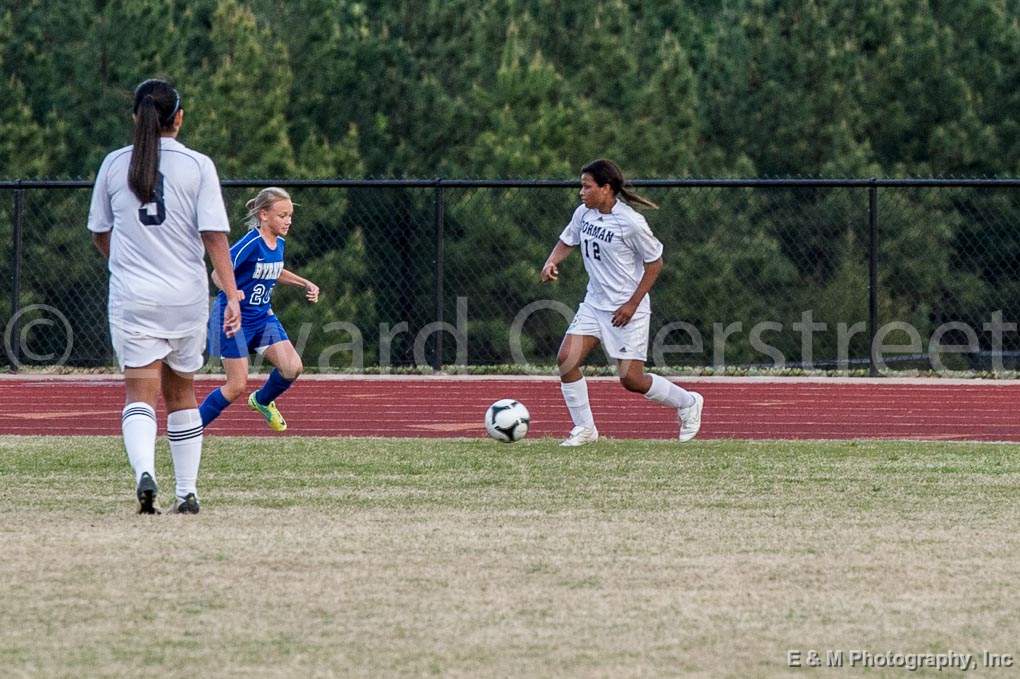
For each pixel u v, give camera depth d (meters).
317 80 94.75
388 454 31.67
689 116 92.62
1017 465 29.86
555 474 28.33
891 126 91.50
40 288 71.12
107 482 26.78
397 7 97.12
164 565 18.95
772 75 93.31
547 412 45.94
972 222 79.38
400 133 94.69
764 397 51.53
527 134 89.19
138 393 23.39
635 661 14.73
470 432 39.94
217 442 34.12
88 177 89.25
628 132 90.81
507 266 74.44
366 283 77.00
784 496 25.39
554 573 18.67
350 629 15.85
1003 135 90.81
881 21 92.50
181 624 16.02
